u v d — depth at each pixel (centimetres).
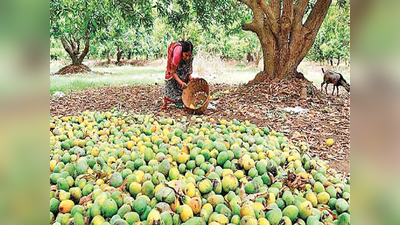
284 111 821
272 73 1109
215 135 394
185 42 742
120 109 835
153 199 237
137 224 215
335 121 719
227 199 258
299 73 1111
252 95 1006
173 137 397
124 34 2700
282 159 345
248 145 380
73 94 1158
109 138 427
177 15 1373
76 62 2280
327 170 356
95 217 220
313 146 524
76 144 385
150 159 321
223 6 1419
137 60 3550
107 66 3134
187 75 771
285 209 241
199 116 736
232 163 319
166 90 785
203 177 271
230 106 879
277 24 1073
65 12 1134
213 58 2158
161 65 3334
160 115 720
